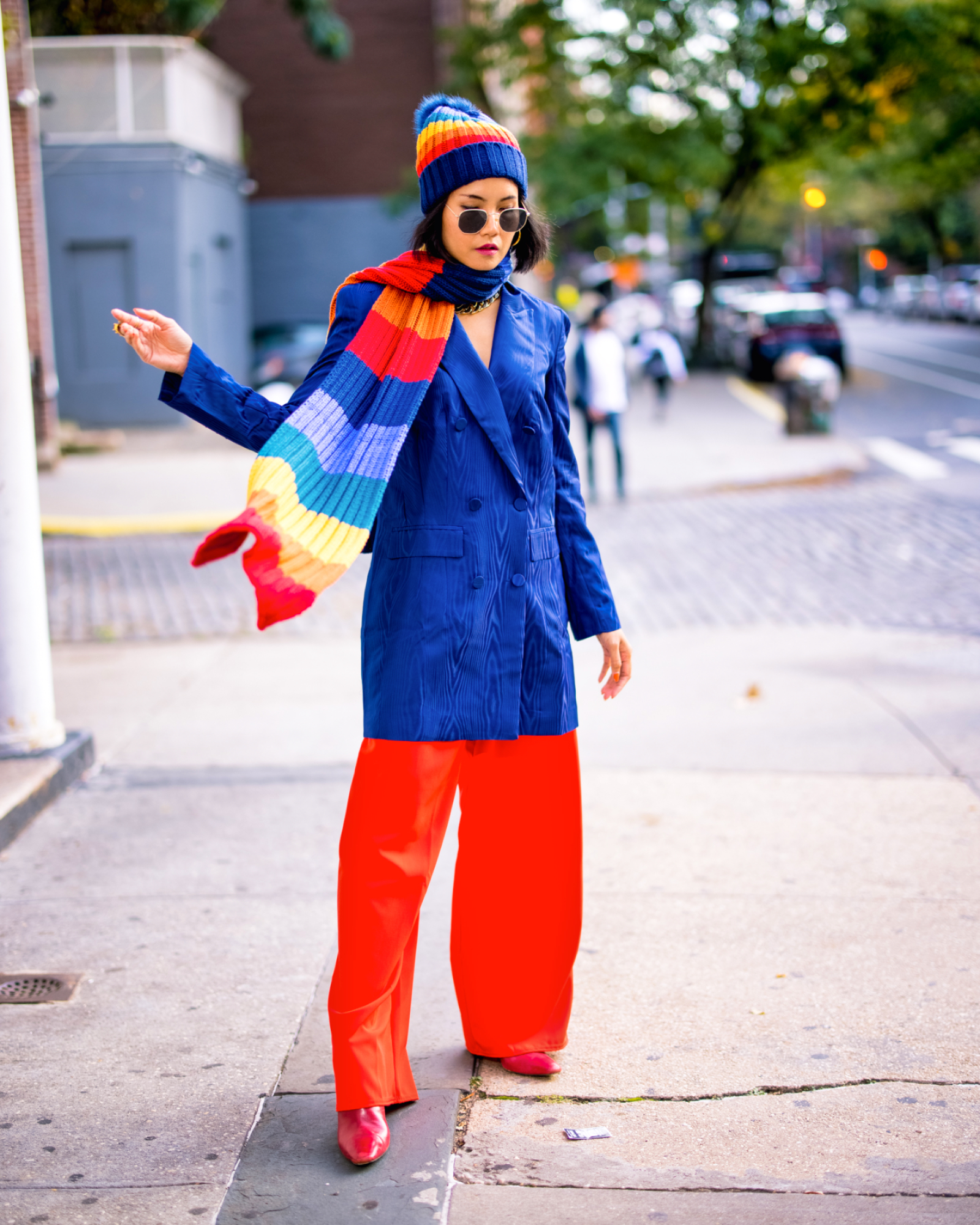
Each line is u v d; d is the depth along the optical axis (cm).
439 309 252
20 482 488
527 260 272
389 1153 261
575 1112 278
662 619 821
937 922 371
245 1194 250
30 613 498
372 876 254
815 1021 316
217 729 586
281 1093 287
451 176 246
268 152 2555
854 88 2478
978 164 2895
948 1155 261
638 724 583
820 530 1115
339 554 229
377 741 256
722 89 2509
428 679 253
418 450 252
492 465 254
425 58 2530
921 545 1026
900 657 701
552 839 280
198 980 342
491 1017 293
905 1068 294
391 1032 269
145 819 468
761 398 2288
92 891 404
